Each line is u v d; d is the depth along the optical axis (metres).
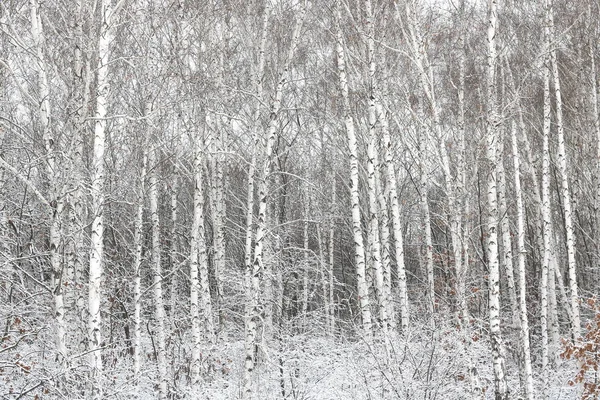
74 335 12.39
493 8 12.56
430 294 15.72
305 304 20.06
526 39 18.22
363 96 17.03
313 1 15.64
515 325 16.86
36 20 10.50
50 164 10.12
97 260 10.12
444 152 14.22
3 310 11.27
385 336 12.45
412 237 30.25
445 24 17.61
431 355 11.78
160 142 14.16
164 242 23.30
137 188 15.02
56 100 11.42
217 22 16.83
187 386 13.77
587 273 24.53
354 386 12.27
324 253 26.47
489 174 12.37
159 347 14.16
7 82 12.82
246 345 12.27
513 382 15.90
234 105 16.94
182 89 14.39
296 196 26.80
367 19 14.98
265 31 15.50
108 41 10.50
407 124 18.28
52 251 10.02
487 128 12.74
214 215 17.66
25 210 14.27
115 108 14.94
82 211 13.40
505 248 16.50
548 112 17.09
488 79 12.57
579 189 25.81
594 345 12.99
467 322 12.94
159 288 14.68
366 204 21.94
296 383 13.12
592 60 19.81
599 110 21.55
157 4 13.55
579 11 19.72
